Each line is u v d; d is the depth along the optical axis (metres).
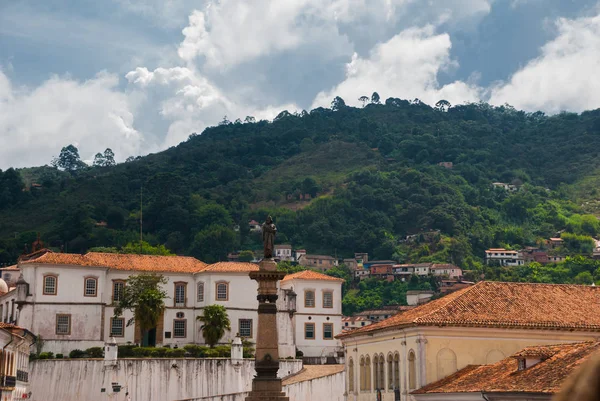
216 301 99.31
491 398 42.38
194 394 84.94
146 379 83.75
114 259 99.25
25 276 92.94
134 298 93.81
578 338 53.97
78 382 82.69
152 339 98.00
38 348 90.56
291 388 72.00
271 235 43.88
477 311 54.25
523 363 44.78
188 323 100.12
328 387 74.00
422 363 52.06
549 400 37.97
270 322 42.78
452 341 52.88
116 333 96.00
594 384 4.15
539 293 57.62
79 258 95.81
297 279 104.38
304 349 102.94
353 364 63.59
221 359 86.56
